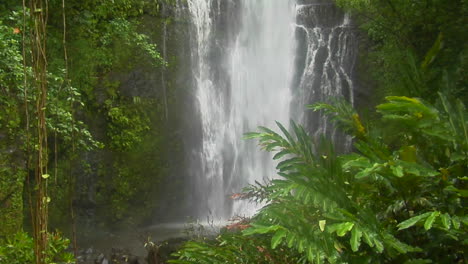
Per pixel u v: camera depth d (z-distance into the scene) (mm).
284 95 13508
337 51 13125
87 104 10281
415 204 2459
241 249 2559
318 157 2732
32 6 2922
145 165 11141
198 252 2502
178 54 11820
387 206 2602
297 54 13633
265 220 2242
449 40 4336
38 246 2898
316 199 2199
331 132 12930
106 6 10648
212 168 12297
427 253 2330
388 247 2150
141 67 11086
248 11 13305
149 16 11422
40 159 2920
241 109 12977
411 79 3250
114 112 10594
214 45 12602
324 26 13414
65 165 9758
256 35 13422
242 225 2791
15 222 7312
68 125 7801
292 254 2465
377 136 2945
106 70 10633
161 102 11438
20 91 7352
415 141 2686
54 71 9273
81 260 8352
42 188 2910
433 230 2311
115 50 10719
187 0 12086
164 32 11609
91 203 10328
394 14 6055
